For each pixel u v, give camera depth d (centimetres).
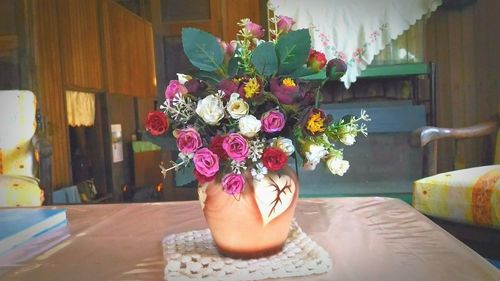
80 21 432
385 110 230
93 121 467
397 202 109
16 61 319
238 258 67
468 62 270
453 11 271
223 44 72
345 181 246
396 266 63
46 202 180
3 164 194
